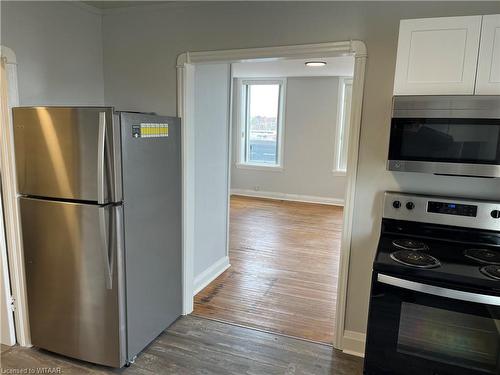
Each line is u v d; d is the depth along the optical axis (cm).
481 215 203
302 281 374
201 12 260
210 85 341
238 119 791
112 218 216
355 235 242
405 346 183
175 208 278
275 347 262
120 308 226
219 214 383
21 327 255
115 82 296
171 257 278
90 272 225
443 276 170
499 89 175
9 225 242
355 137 231
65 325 239
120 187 217
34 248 236
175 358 248
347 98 710
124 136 216
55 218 225
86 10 278
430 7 208
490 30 173
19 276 248
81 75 280
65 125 213
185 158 281
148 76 284
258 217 630
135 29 282
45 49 250
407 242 210
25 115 221
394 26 216
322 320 299
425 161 186
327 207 715
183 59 268
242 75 722
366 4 219
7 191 237
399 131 188
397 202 219
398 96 186
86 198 218
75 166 216
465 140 178
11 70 226
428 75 185
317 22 231
